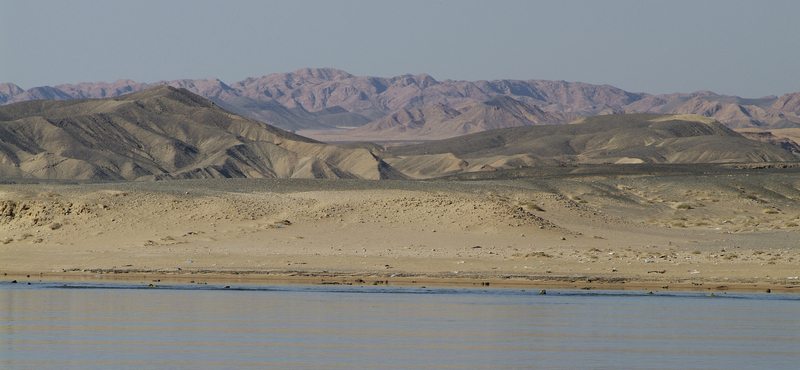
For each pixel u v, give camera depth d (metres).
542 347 42.25
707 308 58.94
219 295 64.00
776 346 43.12
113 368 35.78
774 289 73.75
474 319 51.88
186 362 37.22
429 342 43.38
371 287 71.44
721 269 85.12
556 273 81.50
